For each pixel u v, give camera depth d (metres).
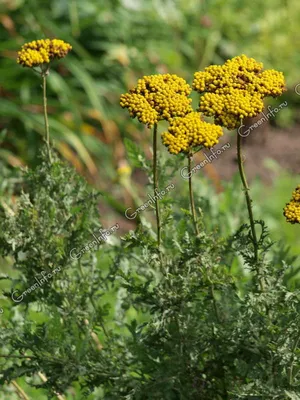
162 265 4.79
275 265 5.94
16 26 11.66
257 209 9.11
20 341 5.12
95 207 5.46
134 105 4.48
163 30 12.52
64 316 5.36
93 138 11.01
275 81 4.52
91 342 5.55
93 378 5.29
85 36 11.96
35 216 5.26
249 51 13.09
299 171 11.16
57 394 5.32
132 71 11.84
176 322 4.93
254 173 11.12
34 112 10.94
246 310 4.73
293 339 4.66
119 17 12.12
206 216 6.64
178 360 4.99
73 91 11.34
